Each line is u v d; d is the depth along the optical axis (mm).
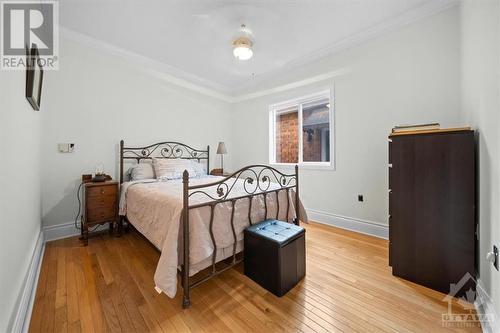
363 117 2699
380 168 2576
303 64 3316
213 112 4285
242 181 2873
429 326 1272
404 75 2361
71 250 2299
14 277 1157
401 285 1675
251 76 3918
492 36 1249
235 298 1538
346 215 2898
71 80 2664
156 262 2053
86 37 2697
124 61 3098
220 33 2607
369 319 1330
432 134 1617
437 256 1600
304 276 1796
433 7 2135
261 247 1656
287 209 2391
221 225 1698
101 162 2906
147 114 3359
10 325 1054
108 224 2975
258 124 4105
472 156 1474
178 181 2867
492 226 1238
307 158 3598
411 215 1716
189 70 3678
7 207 1045
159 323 1303
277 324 1295
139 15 2293
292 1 2080
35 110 1887
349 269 1911
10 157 1113
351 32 2590
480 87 1441
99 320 1320
